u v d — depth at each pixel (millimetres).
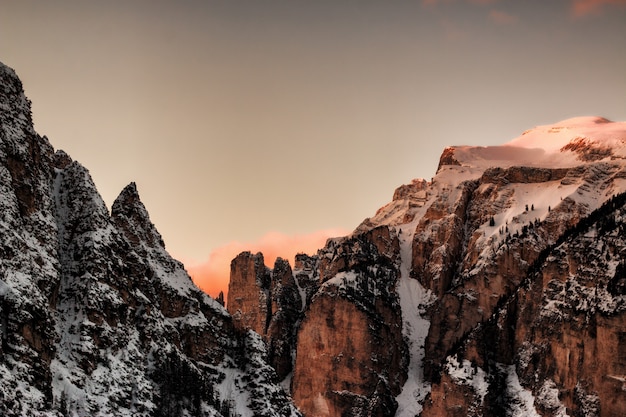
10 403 193375
